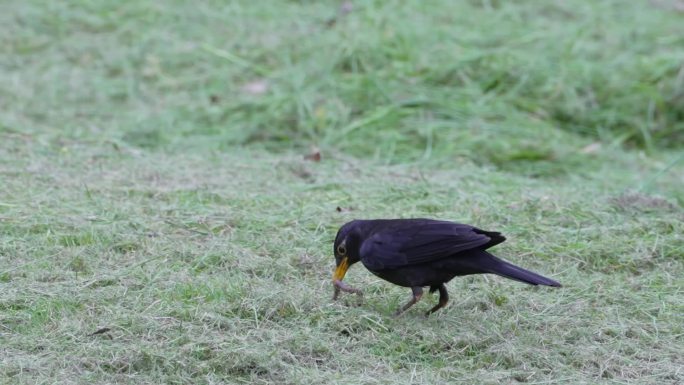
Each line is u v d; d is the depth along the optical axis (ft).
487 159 48.62
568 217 38.83
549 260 35.37
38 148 45.50
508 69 55.67
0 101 52.85
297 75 54.70
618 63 57.16
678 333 30.40
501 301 32.04
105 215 37.29
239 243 35.65
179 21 62.28
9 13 62.80
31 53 59.00
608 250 35.83
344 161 47.06
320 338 28.86
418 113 51.98
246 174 43.83
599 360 28.50
